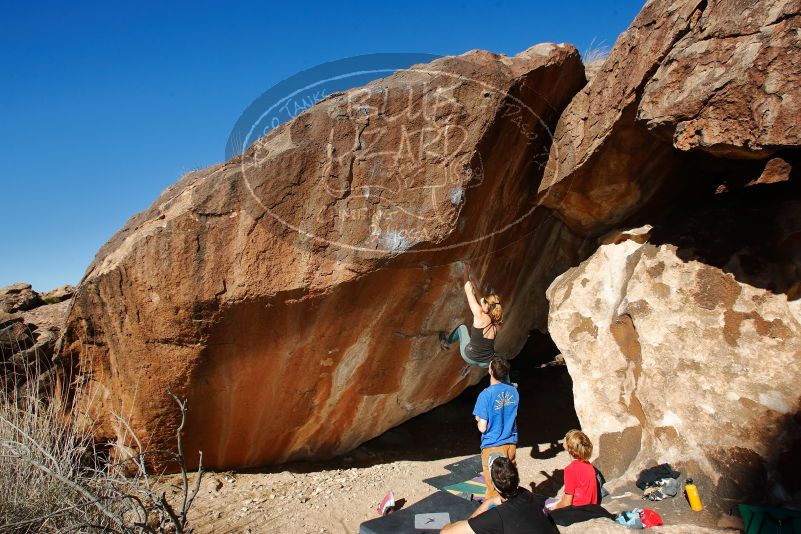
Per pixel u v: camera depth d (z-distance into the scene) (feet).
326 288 13.44
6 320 16.63
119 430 15.38
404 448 19.51
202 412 15.25
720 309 13.76
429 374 17.24
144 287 13.52
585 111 14.70
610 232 16.83
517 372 26.43
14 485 11.51
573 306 16.38
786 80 9.83
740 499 11.79
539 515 10.82
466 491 15.07
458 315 16.07
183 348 13.98
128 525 10.85
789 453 11.82
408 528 12.09
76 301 14.17
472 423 21.63
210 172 15.40
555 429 20.30
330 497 15.39
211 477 16.40
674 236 15.15
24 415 14.30
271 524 13.94
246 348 14.20
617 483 13.38
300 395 15.70
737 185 15.49
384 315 14.70
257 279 13.29
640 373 14.38
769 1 10.28
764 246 13.93
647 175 15.39
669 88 11.60
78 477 11.51
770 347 12.99
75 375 15.21
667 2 12.17
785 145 9.94
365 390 16.43
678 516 11.90
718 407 12.89
